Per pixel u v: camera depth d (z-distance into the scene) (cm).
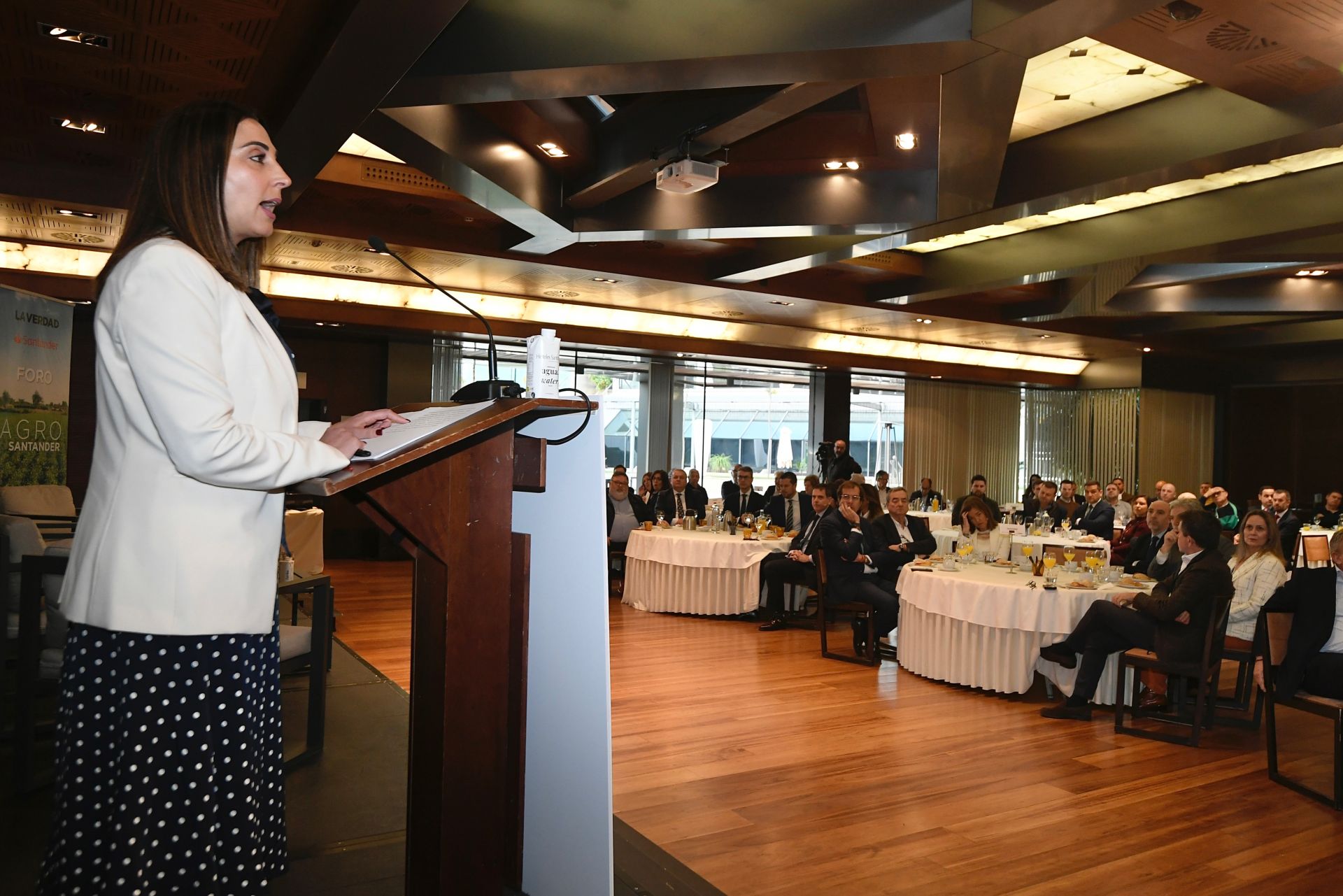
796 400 1443
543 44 403
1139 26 389
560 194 650
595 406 172
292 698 456
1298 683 390
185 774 128
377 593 847
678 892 274
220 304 132
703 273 920
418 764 164
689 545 790
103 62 446
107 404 131
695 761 408
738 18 385
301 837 274
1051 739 458
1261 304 1022
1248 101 487
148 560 125
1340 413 1619
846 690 549
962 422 1559
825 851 312
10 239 764
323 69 398
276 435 124
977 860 307
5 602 361
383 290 977
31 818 291
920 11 372
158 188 133
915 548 727
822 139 579
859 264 916
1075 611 514
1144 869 304
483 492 161
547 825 190
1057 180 587
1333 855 318
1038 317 1112
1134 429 1482
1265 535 516
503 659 164
